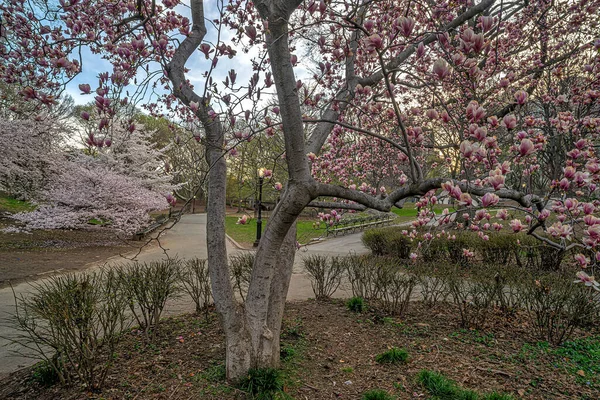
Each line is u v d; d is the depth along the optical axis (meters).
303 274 7.22
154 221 16.44
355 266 5.06
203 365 3.01
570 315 3.74
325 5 2.42
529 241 6.84
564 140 5.03
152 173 15.02
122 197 12.30
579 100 4.85
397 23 1.62
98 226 12.19
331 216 4.14
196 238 14.06
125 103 2.74
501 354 3.37
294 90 2.30
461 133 2.10
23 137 11.69
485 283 4.34
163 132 20.83
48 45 2.80
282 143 4.06
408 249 7.95
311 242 12.66
